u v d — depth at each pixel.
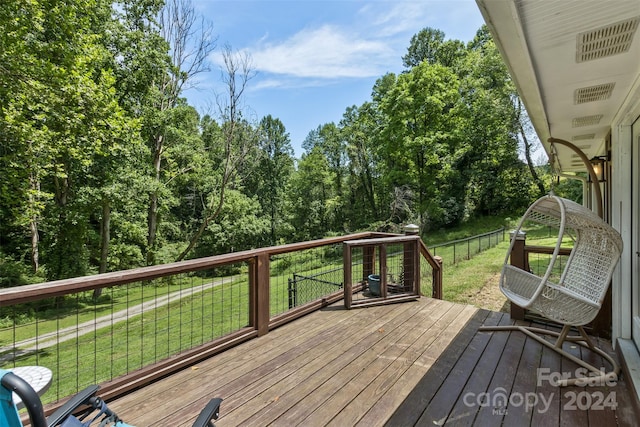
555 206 2.93
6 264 10.95
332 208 23.44
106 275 2.14
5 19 6.13
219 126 14.82
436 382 2.31
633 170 2.65
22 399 0.86
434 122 16.14
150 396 2.16
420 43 21.91
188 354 2.57
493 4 1.23
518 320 3.46
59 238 11.44
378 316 3.65
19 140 6.75
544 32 1.44
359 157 23.11
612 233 2.29
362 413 1.97
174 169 14.59
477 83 17.89
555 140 3.23
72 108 6.73
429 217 17.77
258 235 20.00
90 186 11.14
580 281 2.83
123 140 8.24
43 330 7.86
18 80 6.18
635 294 2.57
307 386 2.27
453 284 7.01
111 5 11.20
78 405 1.32
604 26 1.39
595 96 2.39
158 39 12.27
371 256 4.69
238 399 2.12
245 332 3.02
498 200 19.84
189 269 2.57
